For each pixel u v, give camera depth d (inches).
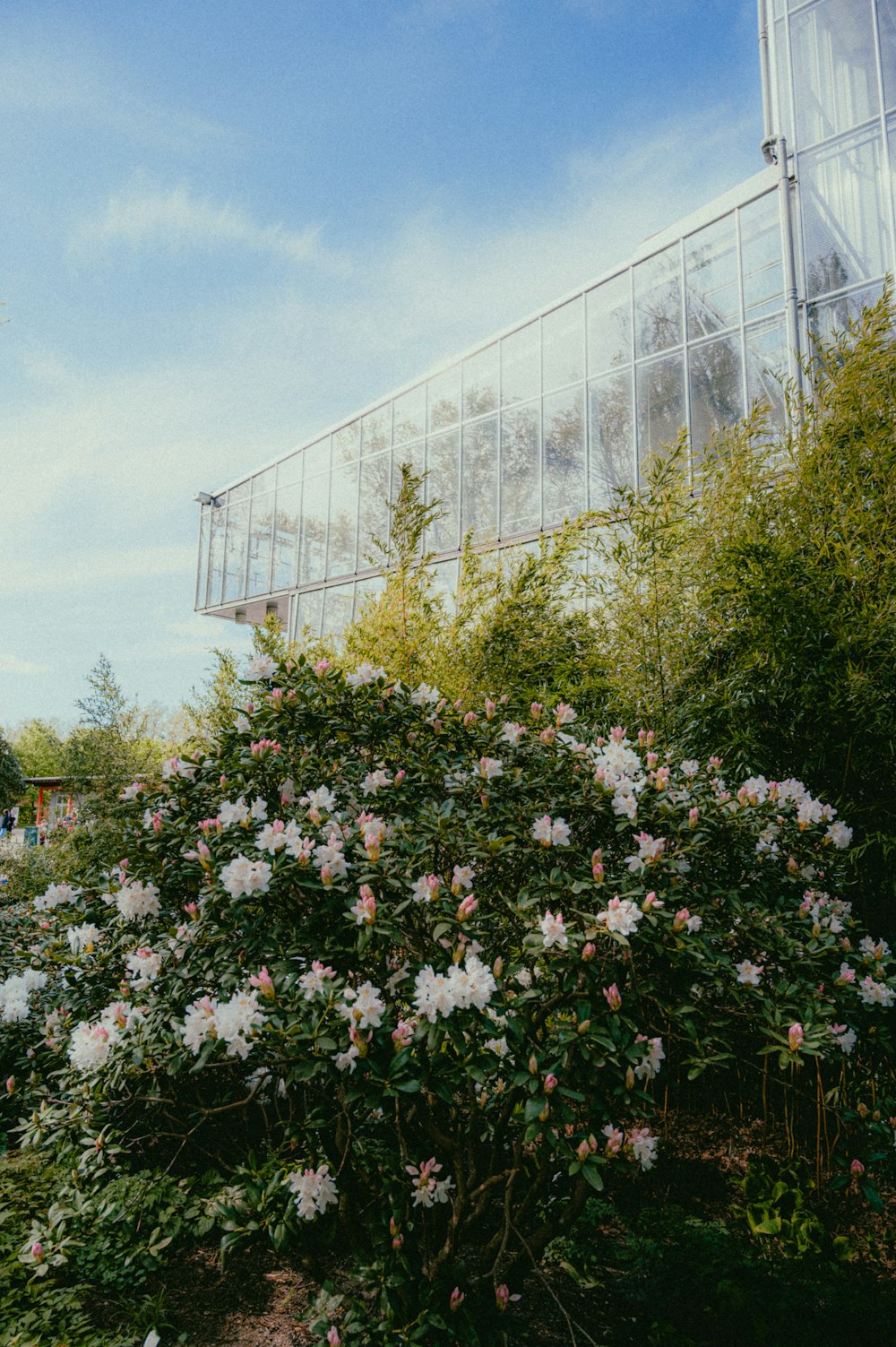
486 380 482.6
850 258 301.7
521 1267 92.2
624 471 399.5
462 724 119.6
